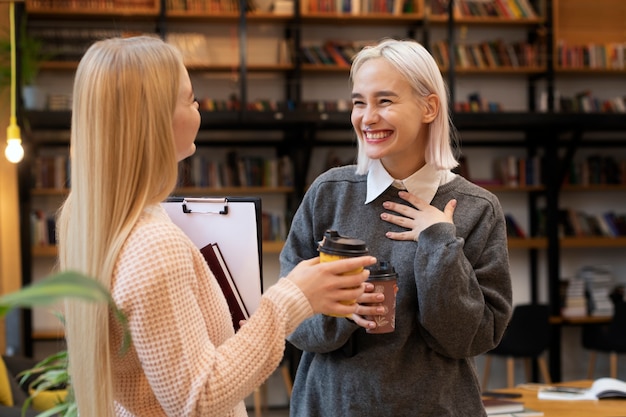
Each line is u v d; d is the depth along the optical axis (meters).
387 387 1.70
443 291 1.60
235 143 6.67
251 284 1.49
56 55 6.08
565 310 6.85
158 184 1.22
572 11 6.85
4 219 6.06
